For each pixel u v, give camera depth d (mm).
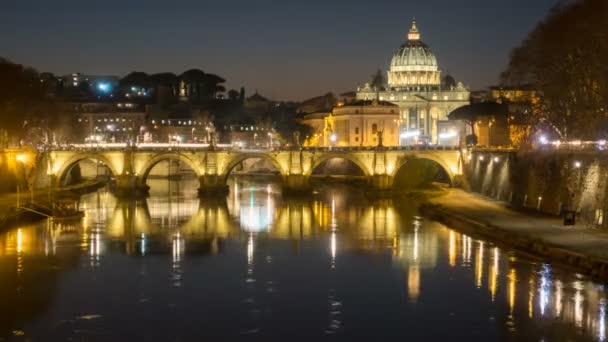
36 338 90812
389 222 174750
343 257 133125
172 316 98562
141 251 139375
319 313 99688
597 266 113438
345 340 90188
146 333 92438
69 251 138750
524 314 98125
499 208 180625
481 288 109750
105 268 124562
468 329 93312
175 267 125562
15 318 97688
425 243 144375
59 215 181500
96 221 178250
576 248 123688
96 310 101000
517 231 141375
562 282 111000
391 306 102562
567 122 177625
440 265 124438
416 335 91562
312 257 133500
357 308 101812
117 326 94750
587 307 100125
